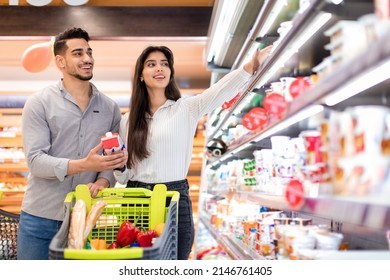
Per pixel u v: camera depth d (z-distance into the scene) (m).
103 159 2.02
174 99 2.65
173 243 1.88
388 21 0.98
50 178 2.40
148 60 2.56
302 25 1.63
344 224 2.01
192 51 5.47
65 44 2.51
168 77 2.57
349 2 1.49
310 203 1.45
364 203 1.08
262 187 2.52
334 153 1.41
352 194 1.25
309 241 1.69
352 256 1.52
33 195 2.47
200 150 6.25
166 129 2.50
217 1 2.96
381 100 1.77
